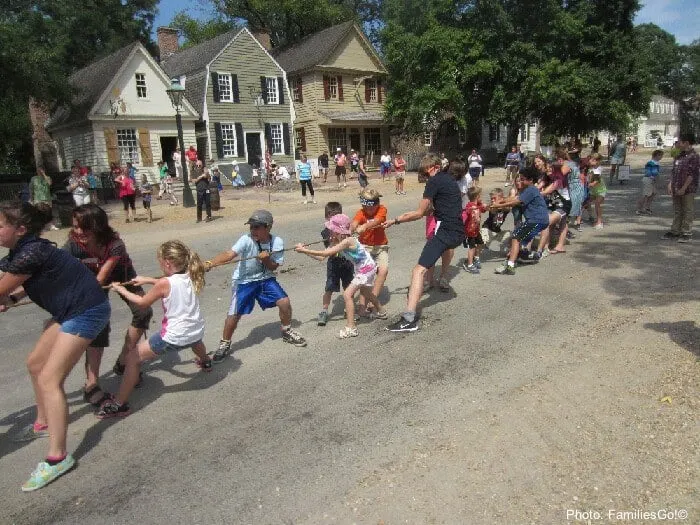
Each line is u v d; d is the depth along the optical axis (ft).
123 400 13.70
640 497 10.06
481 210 25.72
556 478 10.65
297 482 10.87
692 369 14.67
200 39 157.28
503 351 16.75
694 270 24.80
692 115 263.90
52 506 10.48
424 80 105.60
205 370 16.16
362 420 13.08
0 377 16.74
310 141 107.45
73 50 116.16
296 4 130.52
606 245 30.81
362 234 19.66
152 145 86.89
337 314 21.13
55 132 95.20
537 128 126.93
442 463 11.25
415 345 17.54
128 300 15.28
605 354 16.10
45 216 11.66
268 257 16.70
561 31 103.55
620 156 68.03
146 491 10.80
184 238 40.65
